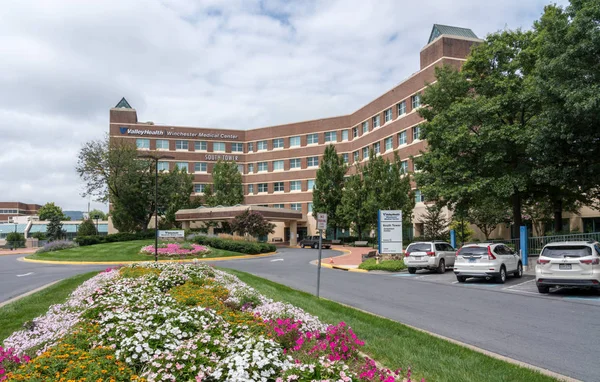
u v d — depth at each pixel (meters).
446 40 42.44
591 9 18.12
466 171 26.00
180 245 37.81
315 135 66.88
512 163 26.59
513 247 24.22
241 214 46.44
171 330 5.77
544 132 21.62
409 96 47.66
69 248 40.47
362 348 7.03
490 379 5.65
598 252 13.76
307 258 34.81
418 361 6.42
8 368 5.07
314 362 4.98
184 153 69.75
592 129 20.23
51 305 10.29
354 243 49.97
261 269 25.56
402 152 48.62
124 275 13.74
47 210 108.62
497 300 13.09
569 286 13.53
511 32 27.55
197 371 4.53
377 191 44.06
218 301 9.45
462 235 37.47
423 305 12.34
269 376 4.43
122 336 5.54
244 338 5.42
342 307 11.12
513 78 26.33
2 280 20.11
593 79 18.47
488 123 25.09
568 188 26.62
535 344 7.90
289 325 6.71
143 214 53.38
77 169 50.66
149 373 4.57
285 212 55.16
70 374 4.33
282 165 68.81
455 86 28.70
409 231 47.25
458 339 8.33
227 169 60.81
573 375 6.22
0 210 118.81
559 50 19.83
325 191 53.84
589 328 9.12
